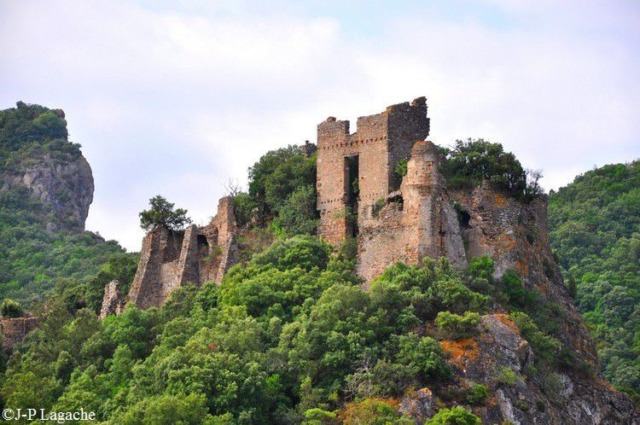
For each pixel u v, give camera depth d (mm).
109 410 116188
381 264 128875
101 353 131125
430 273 123250
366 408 106500
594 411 125250
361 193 137625
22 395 120688
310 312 120375
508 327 119938
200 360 111438
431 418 107750
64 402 117438
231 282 131500
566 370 126250
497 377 114125
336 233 137875
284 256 133375
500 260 130000
